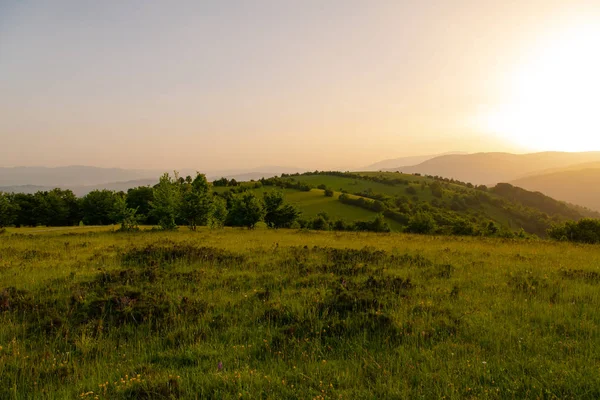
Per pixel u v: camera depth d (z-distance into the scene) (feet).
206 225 142.41
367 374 15.65
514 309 23.72
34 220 227.20
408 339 19.20
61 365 16.60
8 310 23.58
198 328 20.90
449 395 13.70
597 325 20.57
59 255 47.14
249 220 137.08
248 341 19.44
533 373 15.33
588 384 14.21
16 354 17.52
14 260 43.32
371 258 43.52
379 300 25.31
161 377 15.25
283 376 15.53
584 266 40.14
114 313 23.25
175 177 118.42
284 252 47.73
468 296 26.63
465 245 63.05
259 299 26.22
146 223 238.27
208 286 30.25
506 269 37.52
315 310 23.36
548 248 60.75
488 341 18.80
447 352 17.53
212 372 15.84
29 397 13.87
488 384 14.66
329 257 44.14
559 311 23.17
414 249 54.54
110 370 16.29
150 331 20.68
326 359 17.35
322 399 13.44
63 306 24.64
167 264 39.32
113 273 33.24
